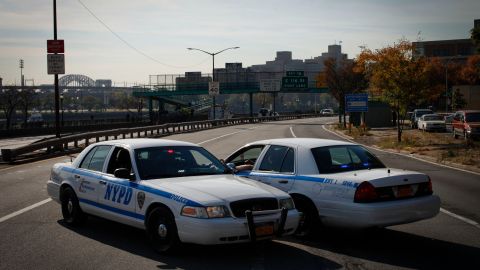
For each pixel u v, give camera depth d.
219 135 46.75
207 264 7.42
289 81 91.62
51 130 67.31
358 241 8.78
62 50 31.42
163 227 7.82
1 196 13.87
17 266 7.36
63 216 10.32
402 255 7.90
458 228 9.77
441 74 97.88
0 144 46.44
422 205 8.25
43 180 17.48
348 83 65.88
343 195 8.16
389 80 33.44
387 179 8.10
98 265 7.39
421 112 55.62
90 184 9.45
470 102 77.06
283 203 7.84
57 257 7.83
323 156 8.95
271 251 8.13
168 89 92.25
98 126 73.94
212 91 72.81
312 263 7.47
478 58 97.75
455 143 31.88
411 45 33.78
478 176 17.73
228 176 8.70
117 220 8.82
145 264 7.43
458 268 7.20
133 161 8.66
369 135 43.66
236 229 7.27
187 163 8.98
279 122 89.50
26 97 86.75
